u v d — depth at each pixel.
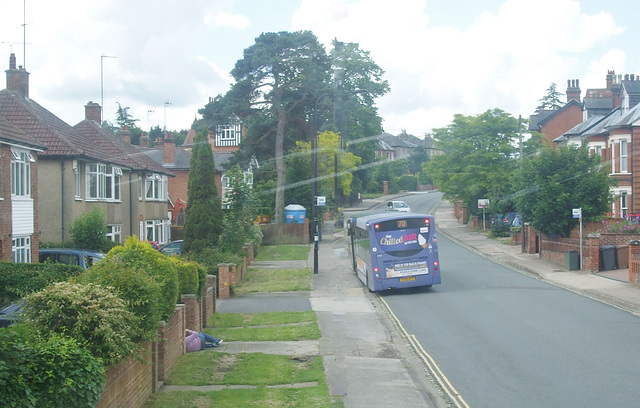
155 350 10.71
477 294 23.81
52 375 6.62
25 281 17.06
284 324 18.52
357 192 79.88
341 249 42.69
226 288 24.86
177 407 9.80
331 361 13.65
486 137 52.47
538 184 34.53
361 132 64.31
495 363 13.13
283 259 37.78
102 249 28.03
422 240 24.86
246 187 39.06
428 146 112.75
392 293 25.22
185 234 32.66
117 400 8.41
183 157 56.34
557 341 15.14
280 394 10.75
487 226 55.62
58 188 29.64
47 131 30.48
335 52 63.62
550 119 67.44
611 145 40.22
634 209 38.56
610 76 59.31
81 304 7.84
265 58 43.38
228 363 13.03
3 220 21.80
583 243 30.47
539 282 27.44
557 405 10.13
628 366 12.61
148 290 9.48
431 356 13.98
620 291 23.41
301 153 50.78
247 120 48.00
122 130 51.81
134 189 39.22
